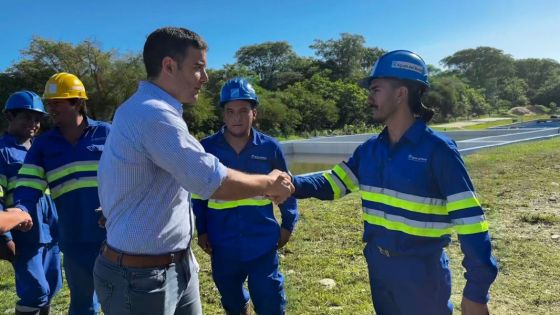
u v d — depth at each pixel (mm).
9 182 3414
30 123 3547
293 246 5297
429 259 2188
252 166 3135
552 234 5309
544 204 6637
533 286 4008
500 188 7812
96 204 3072
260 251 3047
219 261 3129
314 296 4020
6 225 2443
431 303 2203
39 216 3393
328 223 6129
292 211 3314
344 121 54125
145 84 2076
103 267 2086
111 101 37656
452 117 64875
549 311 3600
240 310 3299
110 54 36562
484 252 1977
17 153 3467
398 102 2201
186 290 2334
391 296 2295
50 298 3582
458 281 4199
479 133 24141
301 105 50250
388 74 2176
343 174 2557
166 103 2014
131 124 1956
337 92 55094
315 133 46875
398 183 2178
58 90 2969
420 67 2203
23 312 3326
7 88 34219
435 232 2164
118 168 1982
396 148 2219
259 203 3074
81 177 3039
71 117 3045
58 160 3039
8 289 4477
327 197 2592
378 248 2281
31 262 3359
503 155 11750
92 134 3098
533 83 109875
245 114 3072
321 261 4809
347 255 4973
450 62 109188
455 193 2041
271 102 45844
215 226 3119
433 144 2105
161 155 1928
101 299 2131
